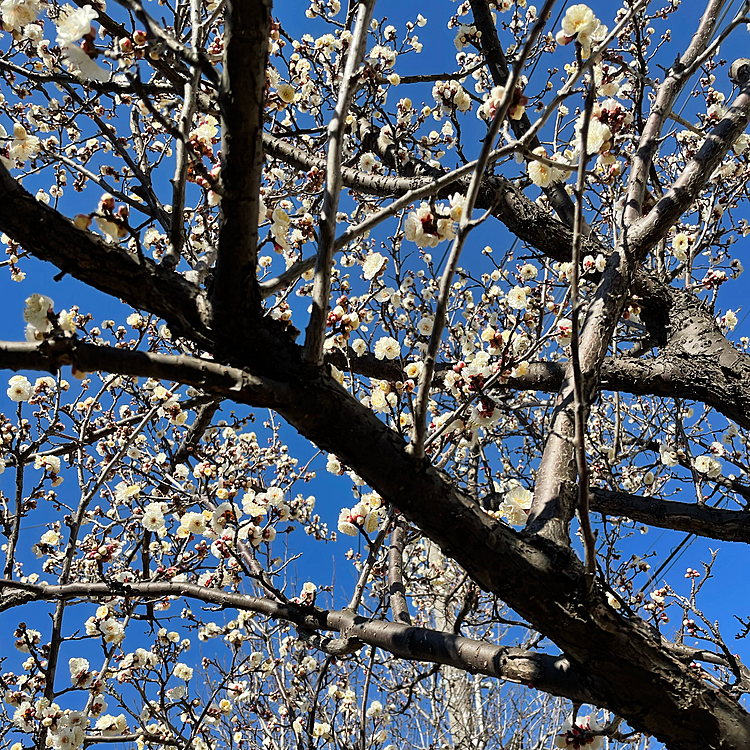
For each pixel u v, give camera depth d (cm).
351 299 262
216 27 340
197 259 299
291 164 399
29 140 258
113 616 362
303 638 283
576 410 161
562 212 430
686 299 388
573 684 201
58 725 320
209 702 371
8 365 144
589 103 147
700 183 349
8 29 244
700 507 348
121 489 350
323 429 179
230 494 281
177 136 164
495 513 271
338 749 419
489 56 427
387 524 289
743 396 330
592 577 179
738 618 269
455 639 228
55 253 161
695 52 351
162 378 159
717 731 188
